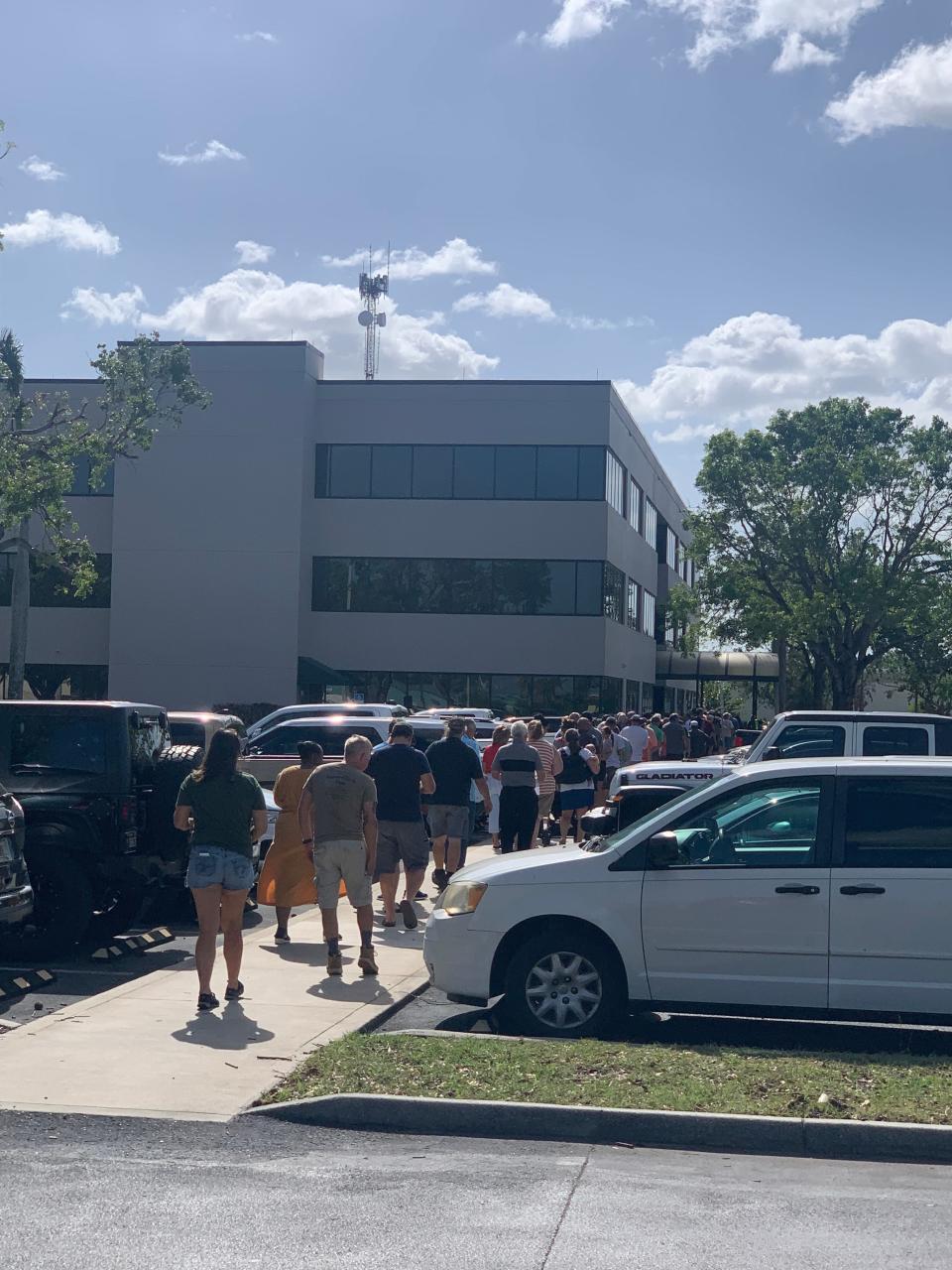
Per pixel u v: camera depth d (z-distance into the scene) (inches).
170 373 1521.9
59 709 481.7
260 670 1812.3
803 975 343.0
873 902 340.5
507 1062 309.9
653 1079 298.0
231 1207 225.8
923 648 2130.9
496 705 1844.2
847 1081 297.6
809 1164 260.5
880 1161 264.1
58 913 468.8
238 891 379.6
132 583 1830.7
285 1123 279.1
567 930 356.2
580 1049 323.3
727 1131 270.4
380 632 1856.5
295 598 1811.0
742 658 2618.1
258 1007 375.6
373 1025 361.7
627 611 2074.3
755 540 2116.1
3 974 434.0
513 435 1847.9
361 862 426.6
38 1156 253.0
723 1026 377.4
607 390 1829.5
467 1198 233.5
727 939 346.3
